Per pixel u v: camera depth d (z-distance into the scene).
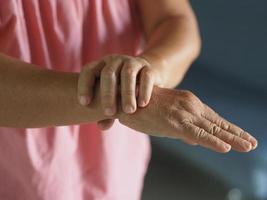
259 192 1.99
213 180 2.31
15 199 0.98
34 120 0.80
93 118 0.79
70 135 0.98
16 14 0.86
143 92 0.75
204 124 0.76
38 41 0.90
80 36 0.94
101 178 1.05
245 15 2.56
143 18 1.03
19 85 0.78
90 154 1.03
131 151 1.11
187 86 2.51
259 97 2.50
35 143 0.93
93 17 0.95
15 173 0.96
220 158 2.10
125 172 1.10
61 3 0.90
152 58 0.87
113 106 0.75
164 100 0.77
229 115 2.31
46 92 0.78
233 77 2.60
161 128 0.76
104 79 0.75
